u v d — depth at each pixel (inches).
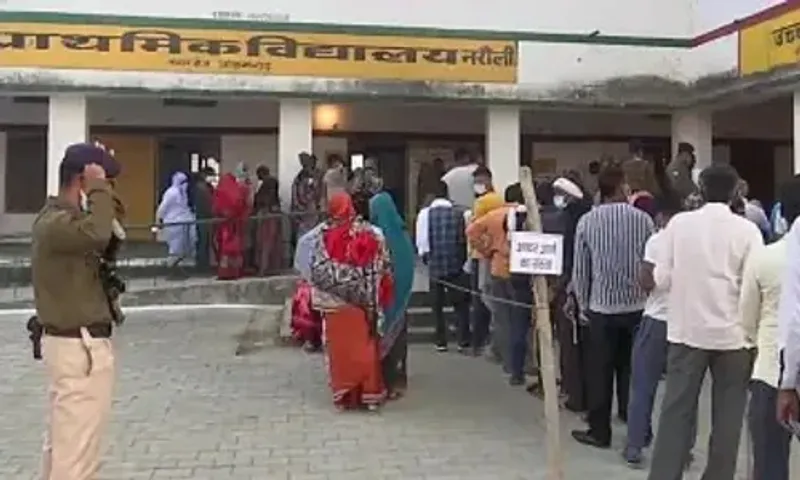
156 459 259.8
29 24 577.6
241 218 559.8
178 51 593.0
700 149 656.4
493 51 627.8
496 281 370.6
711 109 652.1
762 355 195.6
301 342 425.7
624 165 294.4
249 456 263.3
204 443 275.9
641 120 778.2
